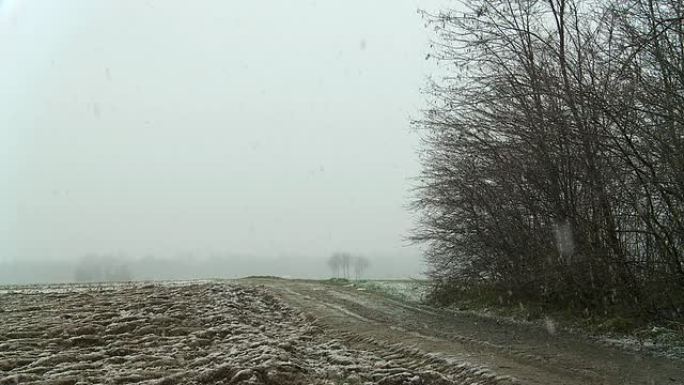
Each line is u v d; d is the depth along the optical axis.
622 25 10.18
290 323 14.20
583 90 10.67
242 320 13.51
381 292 20.47
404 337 11.27
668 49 9.58
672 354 9.16
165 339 11.30
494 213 14.65
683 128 9.41
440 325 12.86
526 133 12.52
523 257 14.16
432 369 8.80
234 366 8.53
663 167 9.67
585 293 12.29
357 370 8.88
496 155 13.56
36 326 12.23
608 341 10.34
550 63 12.20
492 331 11.92
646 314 10.84
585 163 11.29
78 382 8.02
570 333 11.34
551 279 12.92
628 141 9.92
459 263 16.91
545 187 12.59
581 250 11.98
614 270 11.29
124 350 10.22
